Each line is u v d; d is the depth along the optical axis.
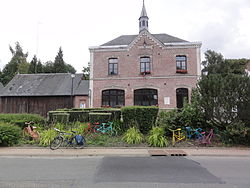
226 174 4.51
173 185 3.82
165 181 4.05
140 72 16.95
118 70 17.17
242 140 7.78
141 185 3.82
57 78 21.78
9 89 20.28
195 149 7.18
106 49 17.53
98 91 17.12
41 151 6.86
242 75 8.12
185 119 8.88
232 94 7.85
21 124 9.41
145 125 9.27
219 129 8.72
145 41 17.20
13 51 42.38
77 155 6.43
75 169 4.90
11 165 5.28
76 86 19.83
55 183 3.93
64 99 18.84
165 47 17.02
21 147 7.45
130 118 9.40
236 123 7.79
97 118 9.92
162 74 16.73
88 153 6.55
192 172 4.66
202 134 8.27
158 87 16.61
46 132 8.44
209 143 7.73
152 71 16.84
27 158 6.10
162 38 18.97
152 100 16.69
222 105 8.01
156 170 4.82
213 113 8.27
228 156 6.36
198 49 16.77
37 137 8.47
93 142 8.02
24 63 39.47
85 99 18.34
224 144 7.79
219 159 5.96
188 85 16.36
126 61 17.22
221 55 27.86
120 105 16.73
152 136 7.87
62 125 9.74
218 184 3.88
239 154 6.41
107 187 3.72
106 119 9.94
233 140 7.88
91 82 17.28
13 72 38.31
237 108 7.83
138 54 17.17
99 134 9.05
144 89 16.88
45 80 21.56
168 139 8.41
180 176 4.37
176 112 9.49
